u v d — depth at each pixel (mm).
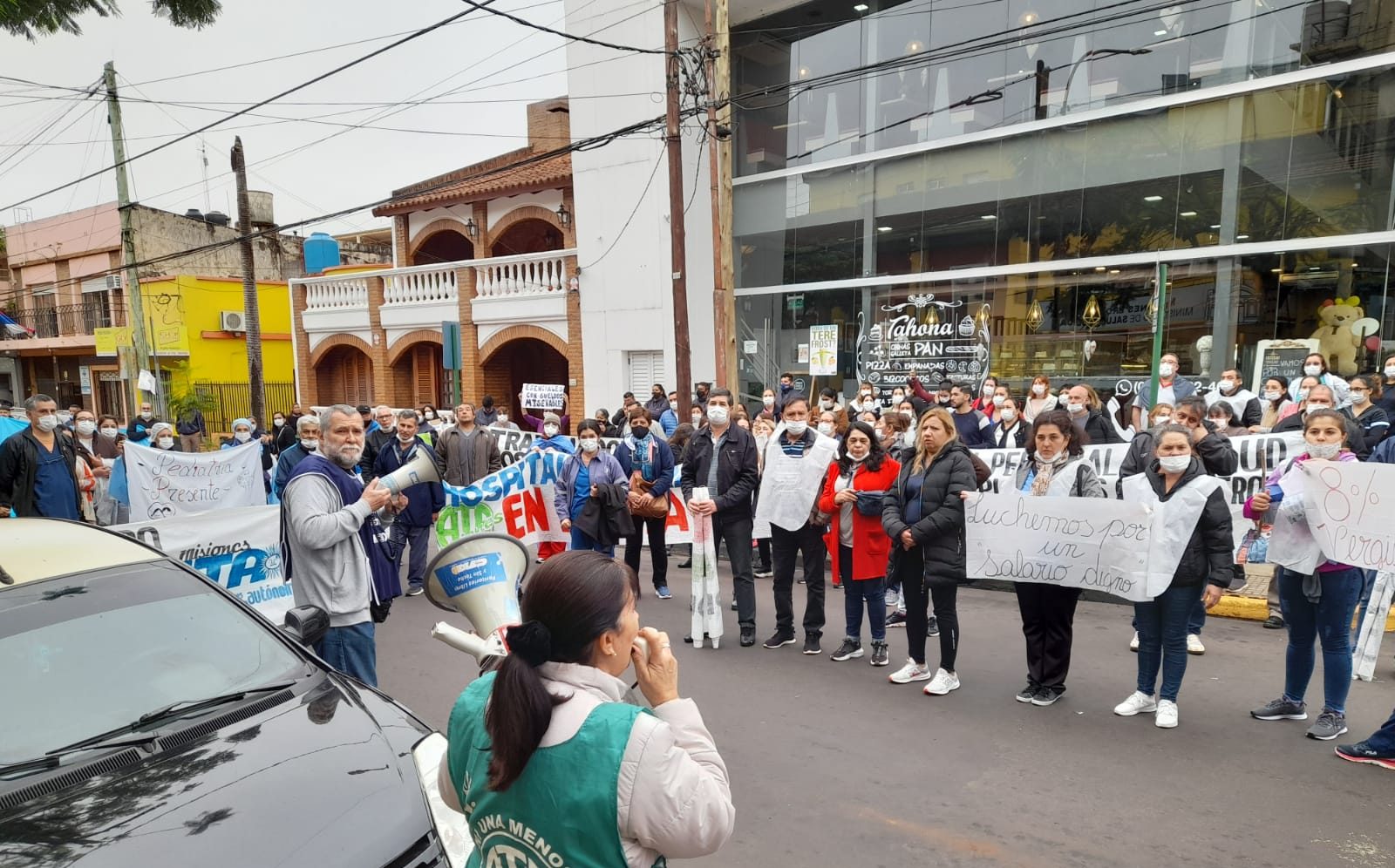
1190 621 5980
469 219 20578
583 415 17656
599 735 1433
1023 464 5422
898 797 4090
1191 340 12281
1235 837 3633
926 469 5395
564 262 17594
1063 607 5121
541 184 18500
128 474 9633
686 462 6879
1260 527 5980
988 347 14188
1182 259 12203
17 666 2883
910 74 14797
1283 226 11477
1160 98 12242
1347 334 11078
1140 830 3715
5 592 3162
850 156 15609
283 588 6809
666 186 16062
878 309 15453
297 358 23031
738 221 17375
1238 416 9125
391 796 2549
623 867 1426
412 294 20438
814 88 16062
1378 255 10812
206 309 27016
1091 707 5109
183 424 16188
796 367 16656
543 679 1529
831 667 6023
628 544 8289
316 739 2803
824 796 4137
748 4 16078
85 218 29453
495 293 18875
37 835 2270
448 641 2178
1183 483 4633
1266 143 11523
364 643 4375
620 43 16391
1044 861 3512
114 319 29062
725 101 13016
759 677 5828
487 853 1529
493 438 9914
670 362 16250
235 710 2947
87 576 3348
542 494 8016
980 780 4227
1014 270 13766
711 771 1542
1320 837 3611
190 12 8078
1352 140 10922
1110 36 12664
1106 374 12992
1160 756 4414
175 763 2629
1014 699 5289
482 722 1614
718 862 3588
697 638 6523
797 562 9609
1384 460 5809
